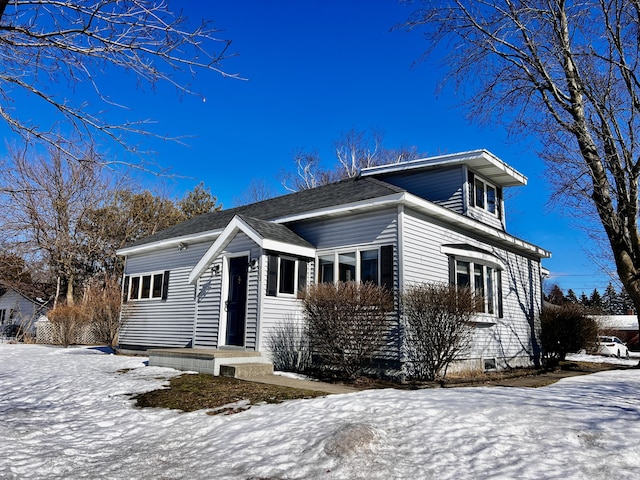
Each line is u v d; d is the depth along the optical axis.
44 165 17.09
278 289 11.34
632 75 12.72
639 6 12.41
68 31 4.40
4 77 4.50
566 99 14.46
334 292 9.96
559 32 13.93
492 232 13.41
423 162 13.96
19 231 24.28
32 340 25.45
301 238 12.51
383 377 10.19
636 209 13.40
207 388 8.48
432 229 11.58
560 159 13.70
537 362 15.98
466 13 14.44
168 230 18.55
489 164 13.60
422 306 10.04
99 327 18.59
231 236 12.10
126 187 30.33
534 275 16.73
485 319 12.91
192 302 14.76
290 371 10.98
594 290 60.22
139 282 17.30
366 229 11.31
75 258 29.02
